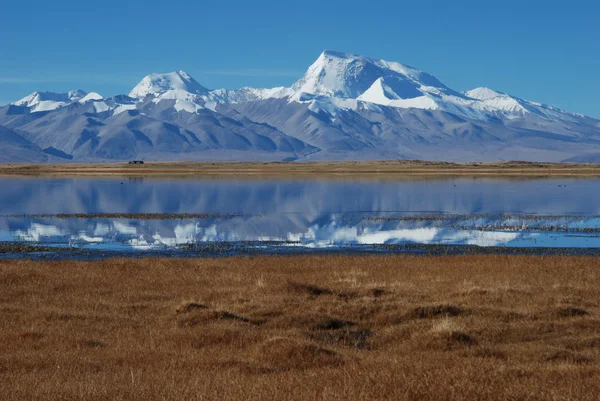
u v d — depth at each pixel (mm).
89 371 20812
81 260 49719
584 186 142750
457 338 24016
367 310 29000
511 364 20656
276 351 22203
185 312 29125
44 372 20719
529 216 83125
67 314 29000
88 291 35219
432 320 26984
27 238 63531
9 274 38875
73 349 23750
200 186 147875
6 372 20828
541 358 21656
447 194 120875
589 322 26250
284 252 54500
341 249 56125
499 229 69875
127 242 60812
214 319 27734
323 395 17062
